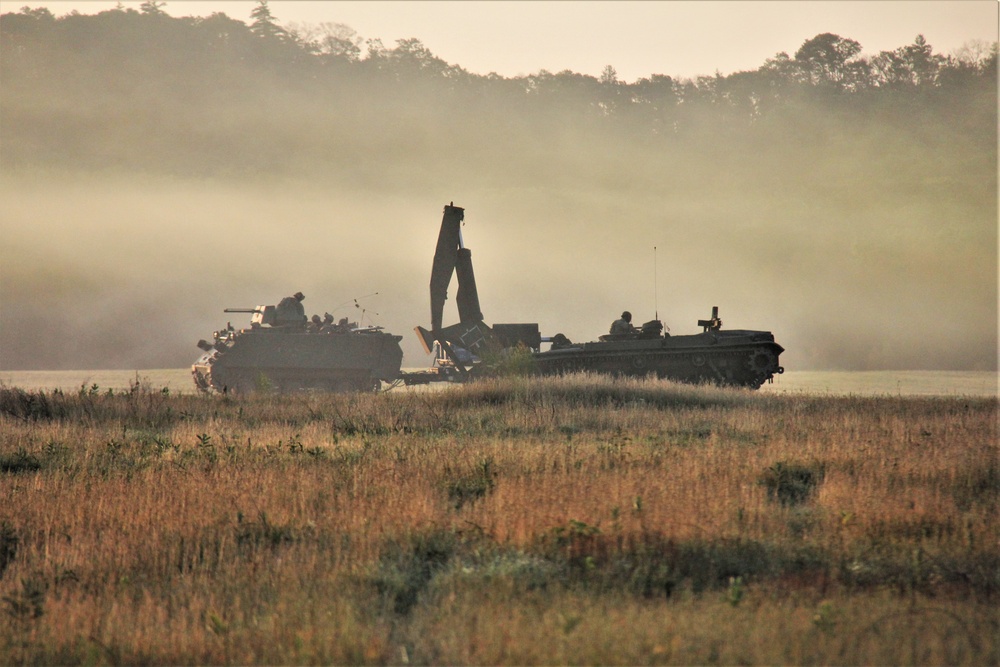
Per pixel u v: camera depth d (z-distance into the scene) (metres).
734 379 136.50
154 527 43.50
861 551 39.38
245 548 40.91
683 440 67.69
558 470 54.72
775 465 54.50
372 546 40.19
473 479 53.31
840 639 29.69
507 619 31.38
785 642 29.41
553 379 108.12
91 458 61.97
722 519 42.62
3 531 43.84
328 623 31.44
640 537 40.03
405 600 35.00
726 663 28.25
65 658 30.39
